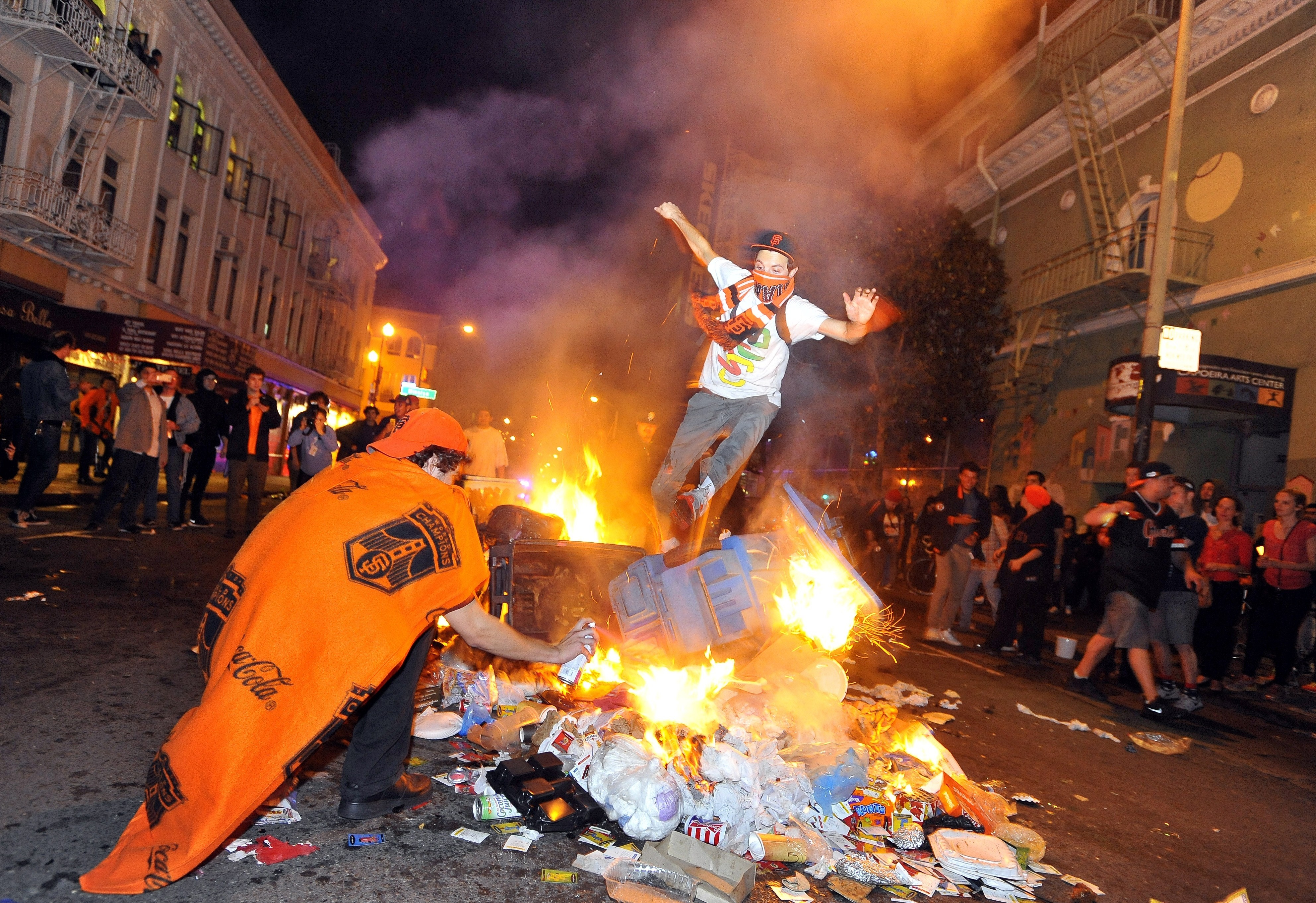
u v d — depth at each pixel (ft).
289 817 9.46
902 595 47.83
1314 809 15.44
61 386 27.73
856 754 11.29
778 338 12.34
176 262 74.33
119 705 12.33
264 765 7.93
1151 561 22.18
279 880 8.15
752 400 12.40
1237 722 23.25
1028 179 65.46
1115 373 44.37
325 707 8.16
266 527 9.06
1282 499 28.50
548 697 13.39
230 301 87.25
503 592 14.98
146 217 66.80
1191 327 47.93
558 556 15.89
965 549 31.12
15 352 53.01
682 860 9.16
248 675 8.02
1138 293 51.93
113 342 58.03
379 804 9.83
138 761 10.44
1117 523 22.85
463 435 9.93
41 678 13.07
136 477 29.66
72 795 9.34
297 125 97.04
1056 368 60.34
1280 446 44.47
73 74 54.13
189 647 15.90
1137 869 11.37
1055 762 16.24
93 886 7.32
